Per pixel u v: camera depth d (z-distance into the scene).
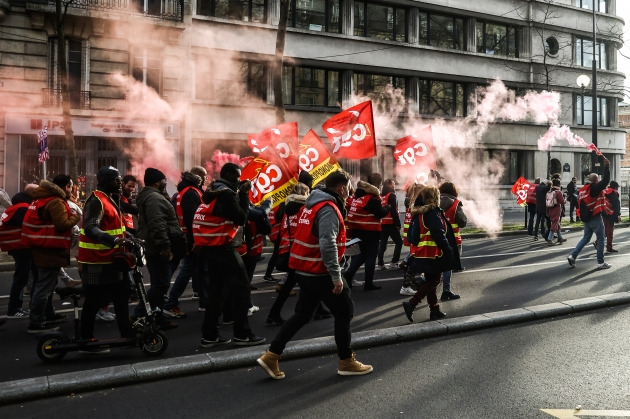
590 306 7.48
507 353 5.65
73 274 11.19
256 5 26.36
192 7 24.25
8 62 20.28
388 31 30.61
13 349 6.01
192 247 7.41
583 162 37.75
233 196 5.78
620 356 5.50
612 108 39.12
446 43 32.66
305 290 4.98
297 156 8.12
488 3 33.50
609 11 38.84
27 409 4.41
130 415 4.27
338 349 5.07
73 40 21.47
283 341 5.00
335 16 28.81
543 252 13.89
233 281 5.88
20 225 7.37
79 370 5.30
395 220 11.15
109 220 5.86
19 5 20.36
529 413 4.16
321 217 4.86
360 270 11.37
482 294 8.59
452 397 4.50
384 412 4.23
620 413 4.14
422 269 6.85
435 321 6.57
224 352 5.47
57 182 7.05
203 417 4.21
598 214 10.86
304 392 4.68
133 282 5.90
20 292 7.52
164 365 5.11
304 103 27.84
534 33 35.34
